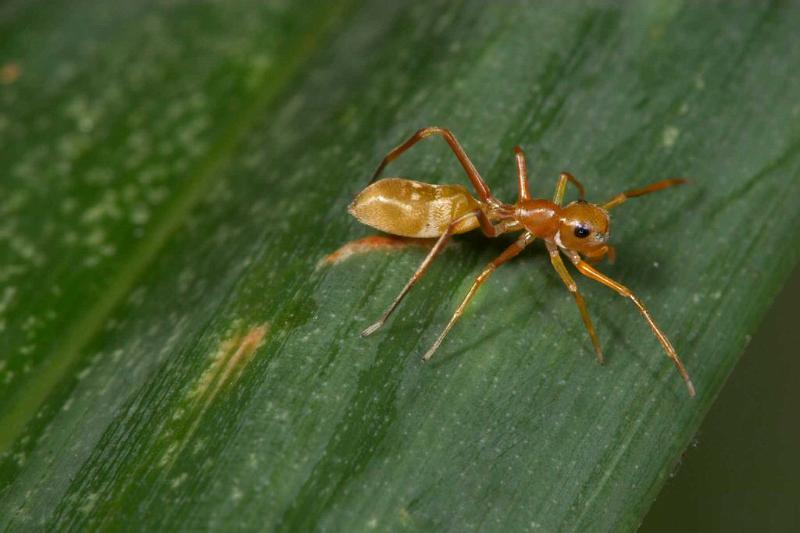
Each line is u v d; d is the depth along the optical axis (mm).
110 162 96
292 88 99
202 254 93
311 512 83
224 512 83
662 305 90
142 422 86
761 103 94
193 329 89
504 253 90
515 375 87
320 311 88
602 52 95
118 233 94
